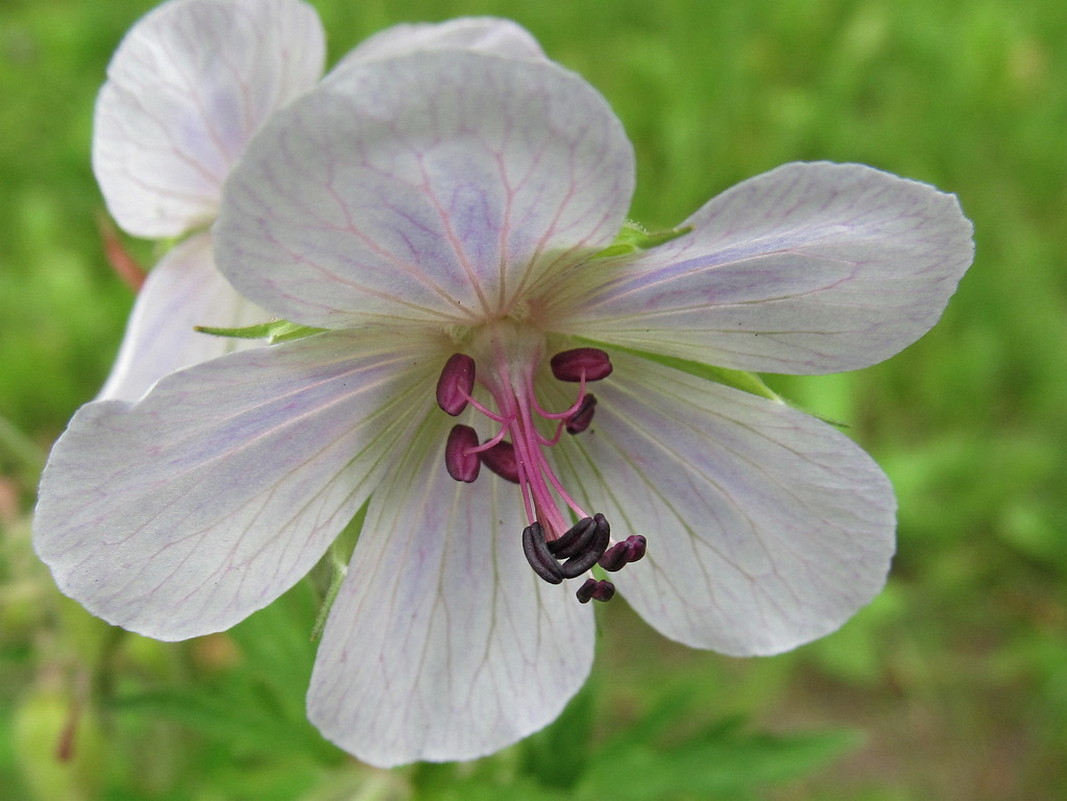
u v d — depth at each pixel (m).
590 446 0.06
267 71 0.07
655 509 0.06
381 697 0.06
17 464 0.09
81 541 0.05
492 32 0.07
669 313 0.05
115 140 0.07
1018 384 0.14
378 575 0.06
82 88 0.17
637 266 0.05
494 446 0.06
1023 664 0.13
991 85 0.17
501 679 0.06
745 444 0.06
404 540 0.06
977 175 0.16
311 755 0.08
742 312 0.05
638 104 0.16
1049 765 0.12
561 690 0.06
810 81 0.17
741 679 0.12
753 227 0.05
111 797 0.09
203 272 0.07
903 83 0.17
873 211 0.05
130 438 0.05
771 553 0.06
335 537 0.05
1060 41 0.18
